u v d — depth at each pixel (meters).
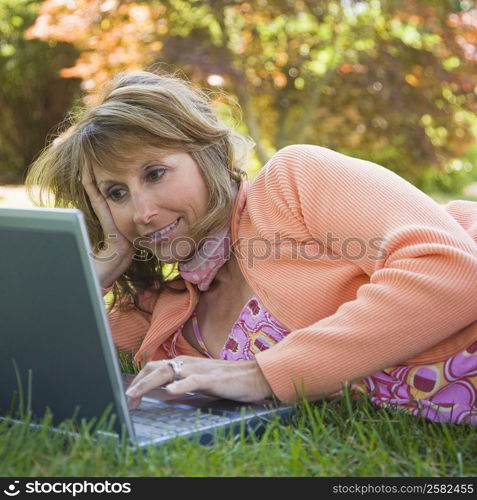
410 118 7.97
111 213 2.18
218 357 2.17
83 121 2.05
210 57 6.97
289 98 8.20
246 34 7.48
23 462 1.44
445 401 1.82
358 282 1.94
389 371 1.88
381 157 9.13
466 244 1.81
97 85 7.19
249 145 2.21
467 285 1.73
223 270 2.15
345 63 7.77
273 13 7.33
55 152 2.26
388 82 7.73
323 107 8.20
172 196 2.00
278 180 2.03
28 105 11.61
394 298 1.74
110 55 7.10
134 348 2.47
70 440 1.52
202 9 7.31
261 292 2.00
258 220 2.02
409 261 1.77
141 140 1.96
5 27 11.30
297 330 1.82
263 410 1.75
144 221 2.00
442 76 7.56
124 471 1.44
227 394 1.75
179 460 1.46
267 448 1.59
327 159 1.99
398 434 1.67
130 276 2.35
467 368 1.80
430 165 8.31
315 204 1.95
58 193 2.30
